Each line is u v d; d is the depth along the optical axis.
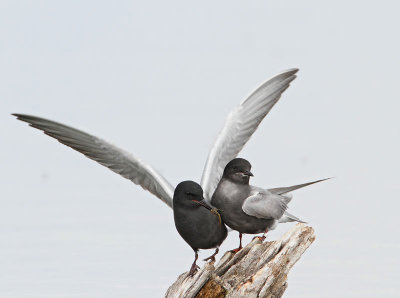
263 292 12.02
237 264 12.44
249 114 14.75
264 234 13.17
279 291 12.14
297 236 12.20
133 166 13.65
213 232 12.88
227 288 12.16
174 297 12.58
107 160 13.73
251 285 12.03
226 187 13.01
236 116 14.62
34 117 13.18
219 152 14.30
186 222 12.78
